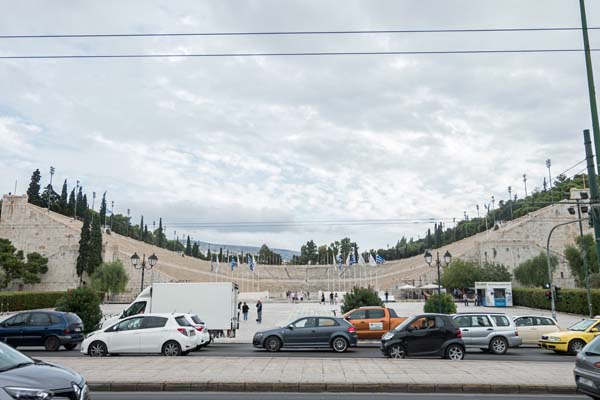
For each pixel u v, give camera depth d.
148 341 20.39
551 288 36.84
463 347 19.38
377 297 36.75
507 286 68.69
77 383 8.23
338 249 186.50
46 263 91.00
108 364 16.86
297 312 59.72
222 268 140.12
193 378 13.82
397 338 19.78
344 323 23.44
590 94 16.88
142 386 13.15
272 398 11.95
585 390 10.74
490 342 23.09
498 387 12.95
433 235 173.50
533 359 20.50
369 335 27.06
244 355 21.58
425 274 101.25
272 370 15.44
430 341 19.56
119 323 20.95
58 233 98.06
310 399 11.87
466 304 70.38
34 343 23.53
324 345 22.92
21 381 7.67
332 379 13.71
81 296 30.69
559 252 97.62
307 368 15.92
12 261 80.62
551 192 135.50
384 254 183.88
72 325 24.22
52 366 8.78
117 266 79.31
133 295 89.25
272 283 137.62
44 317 23.97
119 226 155.25
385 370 15.51
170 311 28.91
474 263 87.38
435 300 36.03
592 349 11.06
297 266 151.62
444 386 13.03
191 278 114.44
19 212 99.44
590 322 23.73
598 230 17.34
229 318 28.88
